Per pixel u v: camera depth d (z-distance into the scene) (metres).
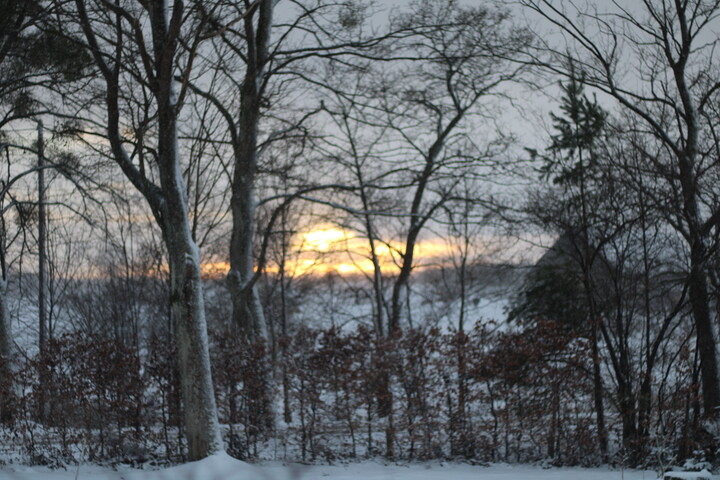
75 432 15.27
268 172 21.73
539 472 14.51
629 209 16.89
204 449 13.30
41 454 14.40
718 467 12.43
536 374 16.41
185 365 13.48
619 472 14.43
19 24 16.45
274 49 20.61
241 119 20.91
